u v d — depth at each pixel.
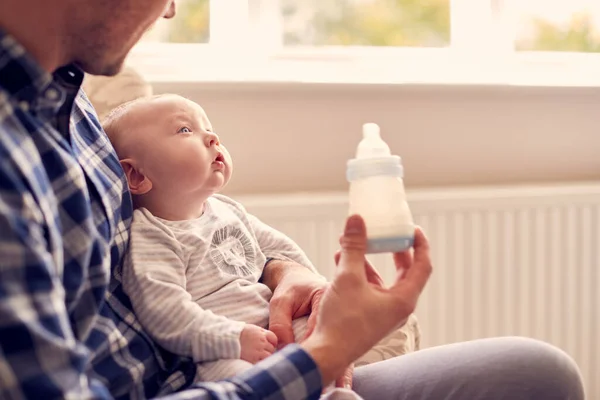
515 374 0.93
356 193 0.82
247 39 2.10
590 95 2.11
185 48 2.10
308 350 0.75
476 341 1.00
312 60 2.13
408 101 2.00
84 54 0.78
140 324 0.92
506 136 2.07
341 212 1.81
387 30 2.21
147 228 0.96
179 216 1.04
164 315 0.90
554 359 0.94
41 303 0.60
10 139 0.66
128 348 0.87
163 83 1.84
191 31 2.12
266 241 1.17
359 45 2.20
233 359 0.89
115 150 1.04
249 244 1.10
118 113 1.07
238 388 0.70
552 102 2.09
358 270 0.78
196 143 1.02
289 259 1.16
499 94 2.05
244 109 1.92
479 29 2.23
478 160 2.06
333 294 0.78
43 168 0.72
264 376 0.72
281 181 1.95
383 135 2.00
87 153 0.90
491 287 1.93
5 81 0.72
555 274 1.97
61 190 0.76
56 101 0.77
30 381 0.57
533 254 1.95
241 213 1.16
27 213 0.63
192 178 1.01
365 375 1.01
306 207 1.79
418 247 0.83
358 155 0.84
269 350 0.90
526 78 2.15
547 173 2.11
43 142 0.75
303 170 1.96
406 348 1.23
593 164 2.14
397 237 0.80
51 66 0.77
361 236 0.79
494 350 0.96
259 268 1.10
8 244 0.59
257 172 1.94
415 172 2.03
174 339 0.90
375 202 0.80
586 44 2.30
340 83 1.92
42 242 0.63
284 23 2.16
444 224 1.89
